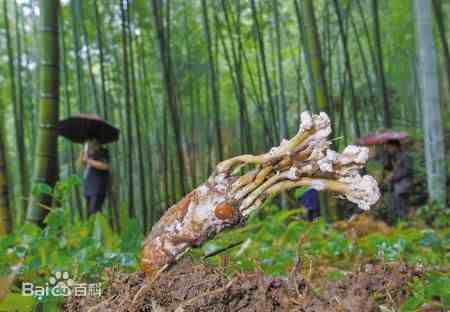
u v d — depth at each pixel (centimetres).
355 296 158
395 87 1441
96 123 538
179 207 165
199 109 1303
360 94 1287
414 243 353
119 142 1257
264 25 952
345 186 157
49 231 274
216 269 174
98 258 239
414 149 916
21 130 781
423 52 649
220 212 159
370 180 156
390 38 1335
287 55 1323
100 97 1255
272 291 159
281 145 164
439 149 648
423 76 657
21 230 305
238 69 842
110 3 1012
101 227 319
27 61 1040
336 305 156
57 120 372
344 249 327
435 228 547
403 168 645
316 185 158
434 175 651
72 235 310
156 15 658
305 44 776
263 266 251
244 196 161
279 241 403
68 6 934
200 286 162
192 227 161
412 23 1187
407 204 640
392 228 483
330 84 893
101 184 551
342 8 1198
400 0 1173
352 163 157
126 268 234
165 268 165
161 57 659
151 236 168
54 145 369
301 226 430
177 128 661
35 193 284
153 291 162
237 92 907
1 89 1026
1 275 223
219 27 921
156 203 1078
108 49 1047
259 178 160
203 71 1180
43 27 369
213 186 162
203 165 1302
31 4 990
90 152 552
